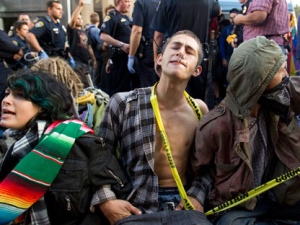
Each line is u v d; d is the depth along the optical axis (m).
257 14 3.58
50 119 1.79
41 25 4.92
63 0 8.21
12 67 4.80
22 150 1.70
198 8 3.44
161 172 1.99
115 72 4.54
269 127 1.90
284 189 1.87
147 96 1.98
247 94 1.78
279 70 1.80
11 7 8.86
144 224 1.76
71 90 2.13
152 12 4.06
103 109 2.29
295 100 1.89
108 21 4.51
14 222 1.70
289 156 1.88
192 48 1.93
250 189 1.89
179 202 1.96
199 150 1.94
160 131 1.94
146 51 4.11
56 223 1.74
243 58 1.79
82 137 1.77
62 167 1.69
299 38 4.80
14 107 1.73
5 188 1.61
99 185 1.79
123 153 1.99
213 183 1.98
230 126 1.87
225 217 1.87
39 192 1.63
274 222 1.92
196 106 2.09
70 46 5.54
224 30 4.50
